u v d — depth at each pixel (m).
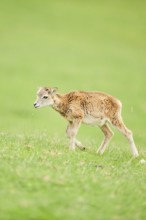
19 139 53.19
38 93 58.00
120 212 34.91
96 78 157.75
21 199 34.12
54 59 177.38
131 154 56.59
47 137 59.12
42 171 38.91
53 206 34.06
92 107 55.50
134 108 133.25
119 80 157.38
